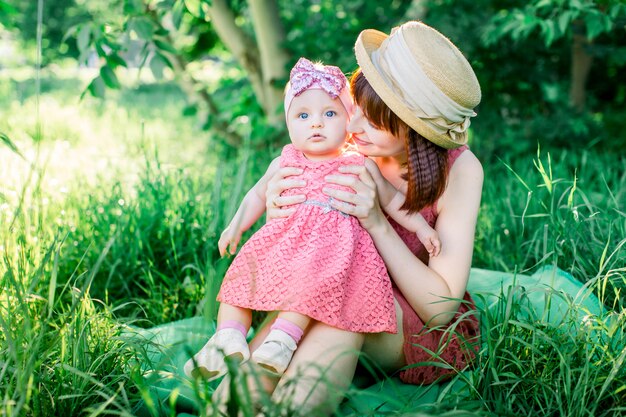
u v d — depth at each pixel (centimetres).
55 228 294
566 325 210
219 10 509
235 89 626
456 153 214
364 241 198
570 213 268
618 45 558
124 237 300
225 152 557
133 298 284
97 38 333
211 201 324
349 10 571
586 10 376
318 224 196
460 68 193
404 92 191
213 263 301
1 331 196
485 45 468
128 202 337
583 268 259
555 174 381
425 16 515
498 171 458
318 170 204
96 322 208
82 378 182
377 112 195
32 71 1312
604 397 182
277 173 208
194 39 637
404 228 216
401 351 205
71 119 753
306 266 187
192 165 411
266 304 190
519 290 237
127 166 420
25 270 220
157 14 386
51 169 409
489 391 186
